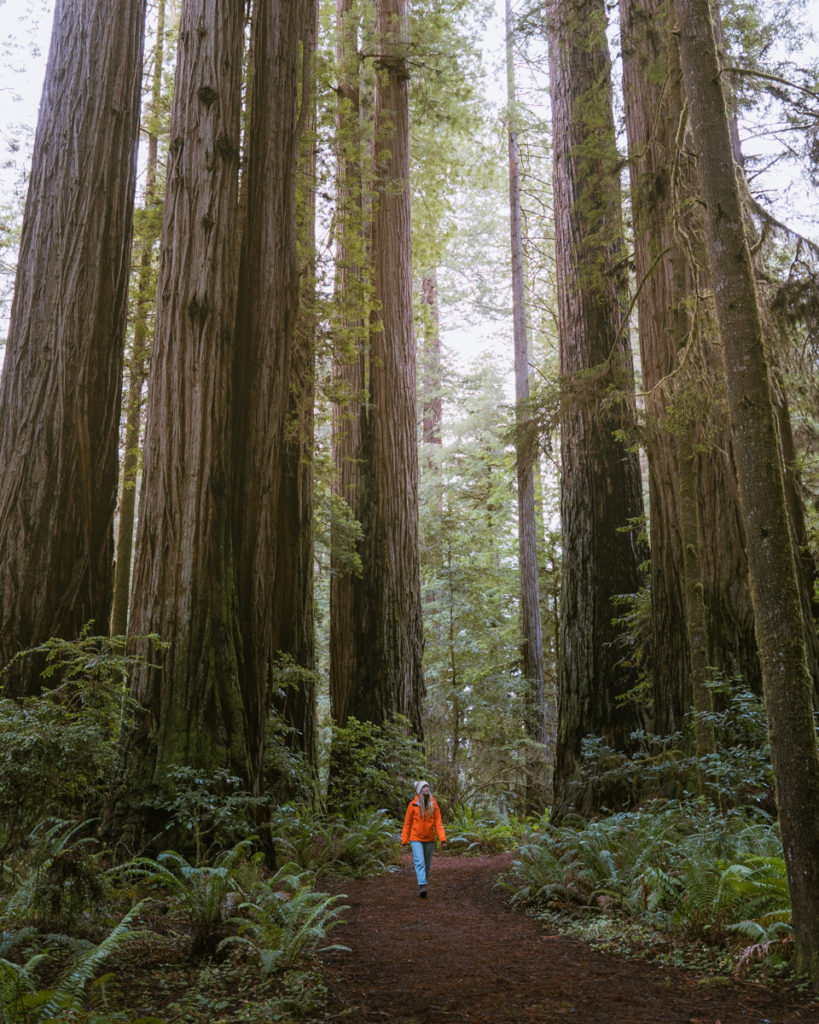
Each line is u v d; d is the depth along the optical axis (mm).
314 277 13820
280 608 13523
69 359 10398
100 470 10523
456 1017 4574
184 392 9469
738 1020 4379
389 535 16844
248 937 5695
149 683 8664
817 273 8727
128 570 15547
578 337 13945
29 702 6195
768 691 5184
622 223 10008
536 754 18578
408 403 17734
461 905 8141
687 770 9234
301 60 12016
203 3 10523
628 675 12430
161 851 7793
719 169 5770
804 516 10273
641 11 10008
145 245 15000
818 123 7820
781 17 8836
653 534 10852
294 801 11641
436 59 19281
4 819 5547
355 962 5785
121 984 4832
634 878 7023
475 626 22250
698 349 8391
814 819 4895
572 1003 4801
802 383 9711
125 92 11477
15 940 4859
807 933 4805
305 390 14188
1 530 9797
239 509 9906
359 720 15977
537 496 24703
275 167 10945
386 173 18547
